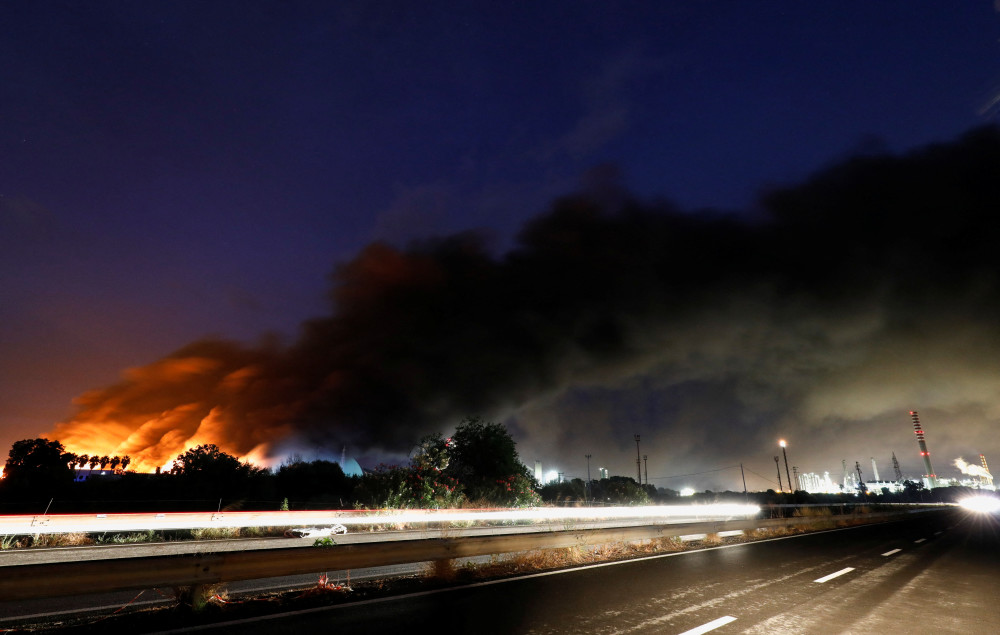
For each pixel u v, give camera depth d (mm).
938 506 88750
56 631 5484
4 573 4574
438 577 8773
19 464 43125
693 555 13656
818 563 12766
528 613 6602
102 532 16766
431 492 23531
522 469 29922
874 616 7039
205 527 18016
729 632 6008
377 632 5559
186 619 5941
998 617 7125
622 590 8344
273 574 6520
